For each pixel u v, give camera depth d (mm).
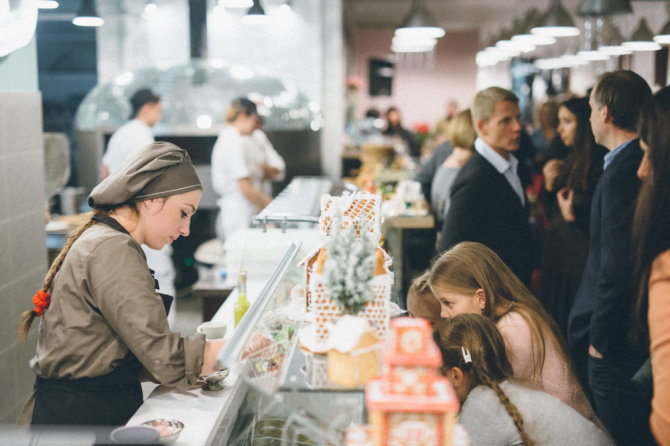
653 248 1384
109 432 1488
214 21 8211
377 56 20047
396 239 5141
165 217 2010
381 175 7500
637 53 9258
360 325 1405
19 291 3264
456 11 15109
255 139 6195
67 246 1989
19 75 3312
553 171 4094
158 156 1998
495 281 2285
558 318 3791
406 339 1246
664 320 1333
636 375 2162
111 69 8367
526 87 17344
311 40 8211
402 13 15039
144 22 8266
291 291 2143
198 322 5504
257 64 8273
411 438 1220
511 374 1910
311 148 8047
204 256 5438
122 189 1940
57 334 1898
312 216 2949
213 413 1935
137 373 2002
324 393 1412
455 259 2312
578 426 1832
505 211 3234
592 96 2648
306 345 1603
